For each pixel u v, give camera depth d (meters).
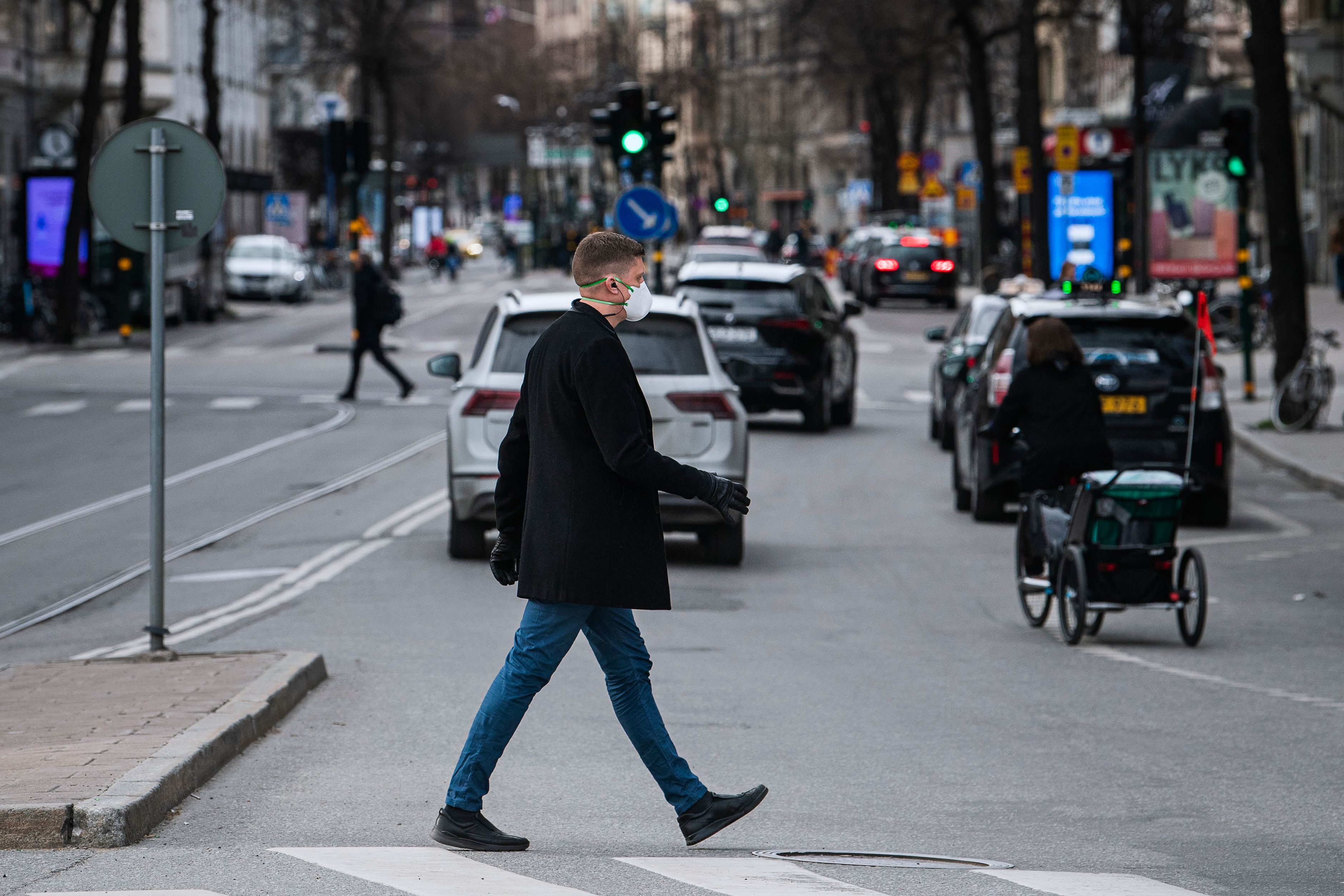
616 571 11.17
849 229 178.88
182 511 32.16
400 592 23.72
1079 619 20.36
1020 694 17.67
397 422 47.19
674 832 12.29
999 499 30.55
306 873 10.84
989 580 25.30
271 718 15.67
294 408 50.94
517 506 11.70
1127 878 11.05
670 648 20.14
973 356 38.88
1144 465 20.69
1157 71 102.31
